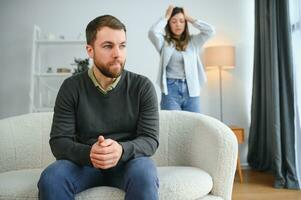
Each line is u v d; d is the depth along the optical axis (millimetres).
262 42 3055
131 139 1286
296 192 2463
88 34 1254
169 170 1300
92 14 3432
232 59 3201
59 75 3115
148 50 3463
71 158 1117
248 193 2449
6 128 1547
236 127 3131
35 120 1648
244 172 3166
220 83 3396
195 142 1441
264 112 3082
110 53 1202
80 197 1101
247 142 3469
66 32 3408
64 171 1036
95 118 1253
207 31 2436
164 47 2365
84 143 1262
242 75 3492
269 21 2871
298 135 2689
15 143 1548
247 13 3498
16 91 3377
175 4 3463
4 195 1138
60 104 1243
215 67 3332
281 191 2496
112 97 1270
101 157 1025
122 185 1122
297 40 2721
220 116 3467
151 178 1002
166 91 2334
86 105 1253
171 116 1600
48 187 984
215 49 3182
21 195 1137
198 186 1172
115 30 1204
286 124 2693
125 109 1273
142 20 3459
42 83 3357
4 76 3381
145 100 1279
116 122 1268
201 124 1445
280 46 2770
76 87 1269
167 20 2395
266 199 2293
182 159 1520
